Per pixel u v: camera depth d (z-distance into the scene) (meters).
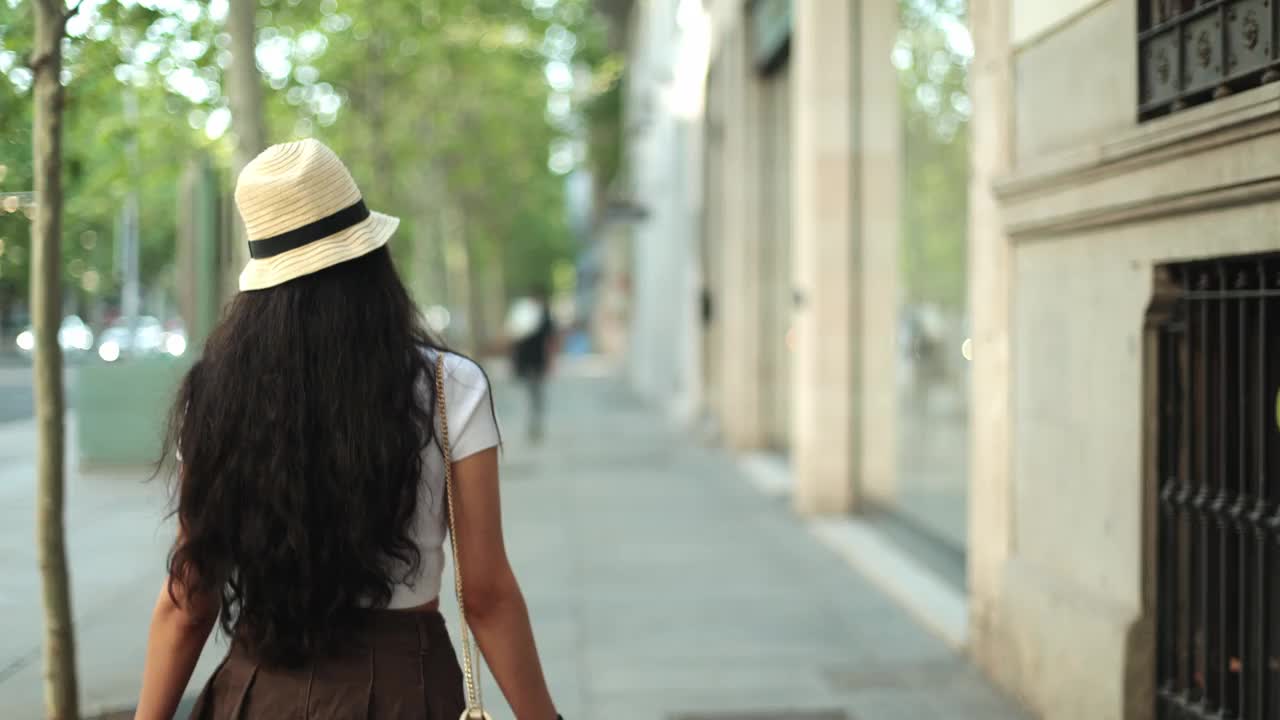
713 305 17.77
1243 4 3.54
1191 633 4.14
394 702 1.88
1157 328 4.21
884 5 9.55
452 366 1.97
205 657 4.89
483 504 1.95
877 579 7.68
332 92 15.14
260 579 1.84
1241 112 3.38
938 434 8.28
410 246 16.22
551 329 17.84
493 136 25.02
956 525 7.88
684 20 19.58
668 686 5.45
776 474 13.20
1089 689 4.49
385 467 1.85
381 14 12.55
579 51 26.44
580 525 9.98
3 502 10.16
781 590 7.47
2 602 6.59
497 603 1.97
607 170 42.62
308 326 1.89
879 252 9.76
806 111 9.95
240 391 1.88
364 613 1.90
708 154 17.62
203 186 8.84
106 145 6.11
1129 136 4.01
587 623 6.63
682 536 9.41
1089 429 4.59
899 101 9.26
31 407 19.59
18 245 4.80
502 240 43.97
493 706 4.54
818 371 9.88
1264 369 3.74
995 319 5.43
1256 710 3.82
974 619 5.74
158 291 17.00
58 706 3.74
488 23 17.98
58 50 3.68
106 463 12.48
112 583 7.15
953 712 5.06
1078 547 4.70
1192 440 4.12
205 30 5.07
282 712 1.87
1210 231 3.74
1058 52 4.81
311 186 1.92
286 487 1.83
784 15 12.22
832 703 5.18
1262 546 3.75
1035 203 4.92
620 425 20.88
